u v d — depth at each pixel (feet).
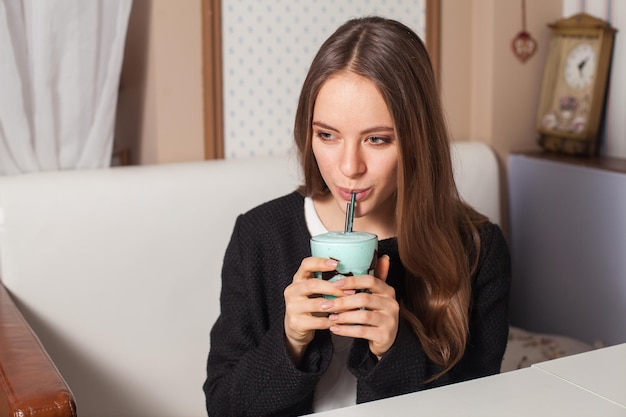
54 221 5.26
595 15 7.23
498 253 4.44
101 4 5.58
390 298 3.48
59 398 3.28
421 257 4.01
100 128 5.76
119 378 5.49
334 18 6.64
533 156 7.17
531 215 7.25
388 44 3.65
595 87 7.00
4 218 5.15
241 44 6.35
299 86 6.60
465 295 4.13
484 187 6.79
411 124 3.71
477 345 4.35
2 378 3.48
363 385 3.86
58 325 5.30
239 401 3.89
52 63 5.50
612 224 6.46
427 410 2.94
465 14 7.21
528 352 6.33
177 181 5.63
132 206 5.46
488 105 7.25
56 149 5.70
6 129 5.44
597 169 6.54
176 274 5.60
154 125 6.20
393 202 4.30
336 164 3.68
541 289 7.25
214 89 6.29
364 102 3.56
